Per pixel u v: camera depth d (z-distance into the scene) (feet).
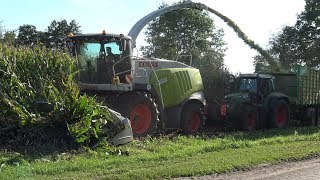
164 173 26.86
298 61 121.60
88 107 34.83
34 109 35.04
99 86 44.60
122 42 44.32
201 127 52.39
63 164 29.30
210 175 27.86
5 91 35.01
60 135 35.53
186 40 126.62
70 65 38.27
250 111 57.72
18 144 34.22
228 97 58.39
